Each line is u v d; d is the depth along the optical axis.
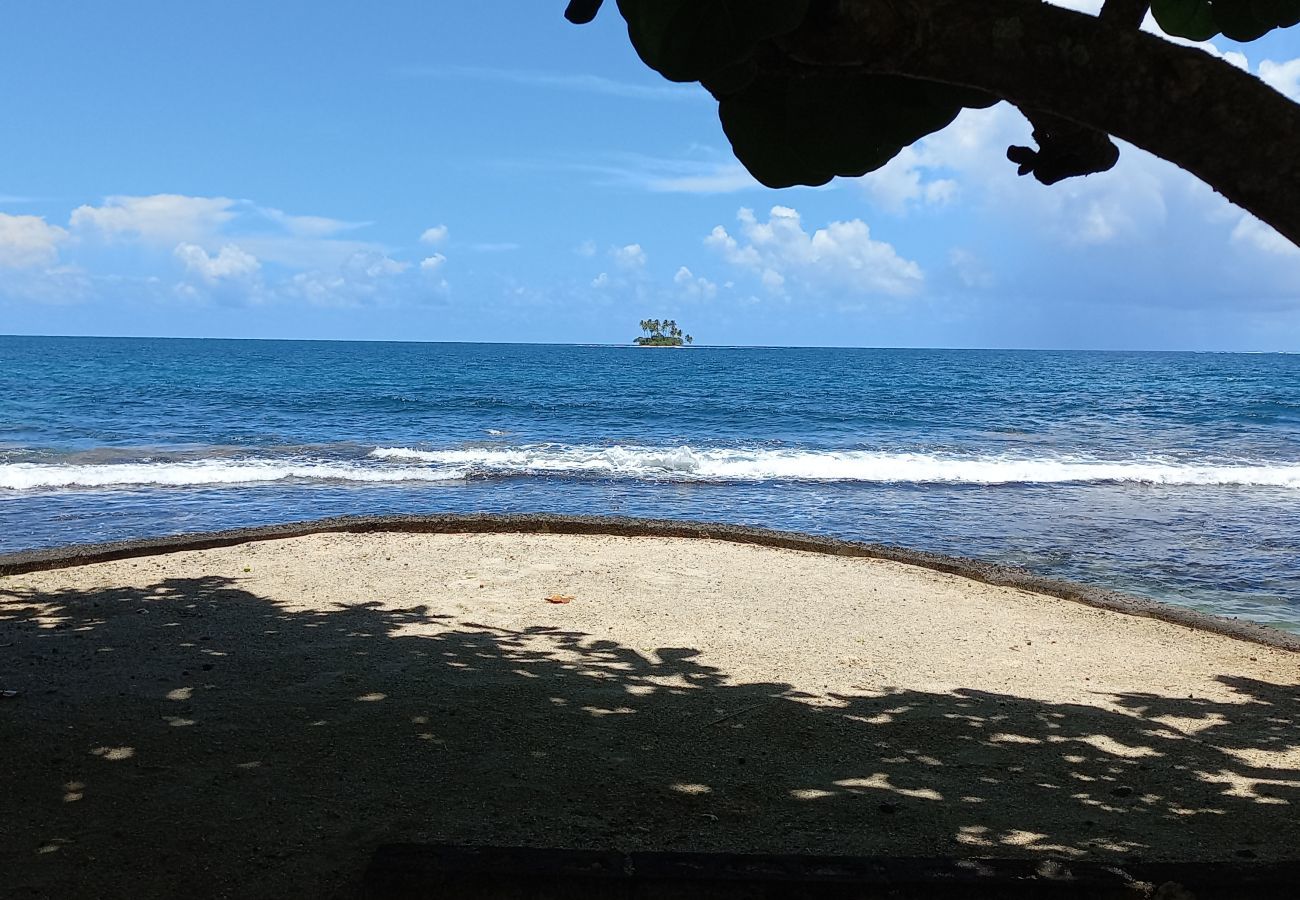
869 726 4.94
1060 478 17.94
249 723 4.70
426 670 5.57
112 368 68.75
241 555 8.59
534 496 15.03
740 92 1.38
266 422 30.23
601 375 72.81
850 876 2.94
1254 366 109.94
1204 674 6.04
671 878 2.92
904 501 14.98
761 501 14.84
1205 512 14.03
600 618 6.82
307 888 3.24
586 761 4.37
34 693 5.05
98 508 13.29
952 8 1.20
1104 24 1.21
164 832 3.61
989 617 7.19
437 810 3.84
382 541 9.20
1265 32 1.59
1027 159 1.50
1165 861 3.43
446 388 51.62
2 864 3.35
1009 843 3.67
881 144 1.39
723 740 4.68
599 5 1.18
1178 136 1.23
